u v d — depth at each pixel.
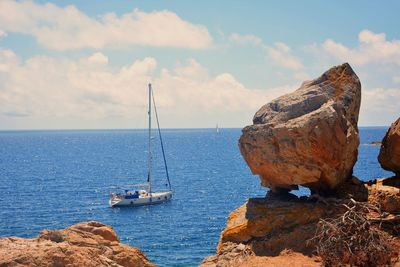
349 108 28.25
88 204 88.38
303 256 25.02
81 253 21.31
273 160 27.52
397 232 25.36
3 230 65.12
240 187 108.56
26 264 19.91
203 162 180.88
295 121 26.83
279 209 27.75
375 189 28.22
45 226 68.19
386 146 29.89
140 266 23.94
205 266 26.42
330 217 26.69
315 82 29.34
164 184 116.88
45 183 119.69
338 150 26.67
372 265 23.45
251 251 26.11
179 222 70.38
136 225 69.38
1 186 112.56
